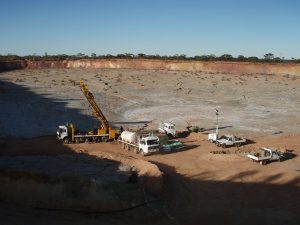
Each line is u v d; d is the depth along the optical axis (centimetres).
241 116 5822
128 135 3972
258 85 9138
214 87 8881
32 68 13388
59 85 8806
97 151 3772
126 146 3984
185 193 2742
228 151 3944
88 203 2312
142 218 2256
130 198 2394
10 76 10719
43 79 10031
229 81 9812
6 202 2256
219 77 10662
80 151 3762
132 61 13712
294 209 2511
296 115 5891
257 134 4766
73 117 5388
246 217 2380
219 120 5541
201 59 14288
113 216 2238
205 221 2312
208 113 6034
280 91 8306
